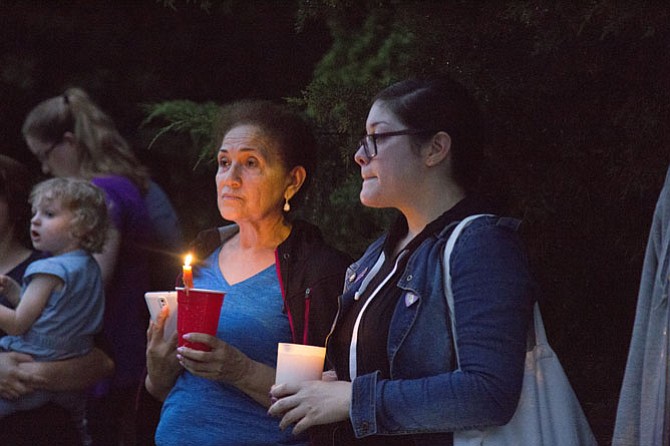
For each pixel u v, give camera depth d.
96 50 10.52
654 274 3.56
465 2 5.26
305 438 4.51
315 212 6.11
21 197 6.03
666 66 4.91
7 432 5.65
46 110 6.66
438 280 3.58
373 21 5.98
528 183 5.51
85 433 6.01
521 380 3.44
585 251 5.74
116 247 6.39
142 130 10.05
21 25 10.39
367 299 3.83
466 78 5.17
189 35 10.36
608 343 5.91
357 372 3.75
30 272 5.71
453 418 3.44
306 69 9.73
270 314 4.57
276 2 9.83
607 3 4.57
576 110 5.29
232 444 4.48
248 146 4.65
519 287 3.48
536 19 4.82
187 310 4.26
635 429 3.55
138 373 6.50
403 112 3.77
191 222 9.05
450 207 3.78
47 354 5.70
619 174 5.20
